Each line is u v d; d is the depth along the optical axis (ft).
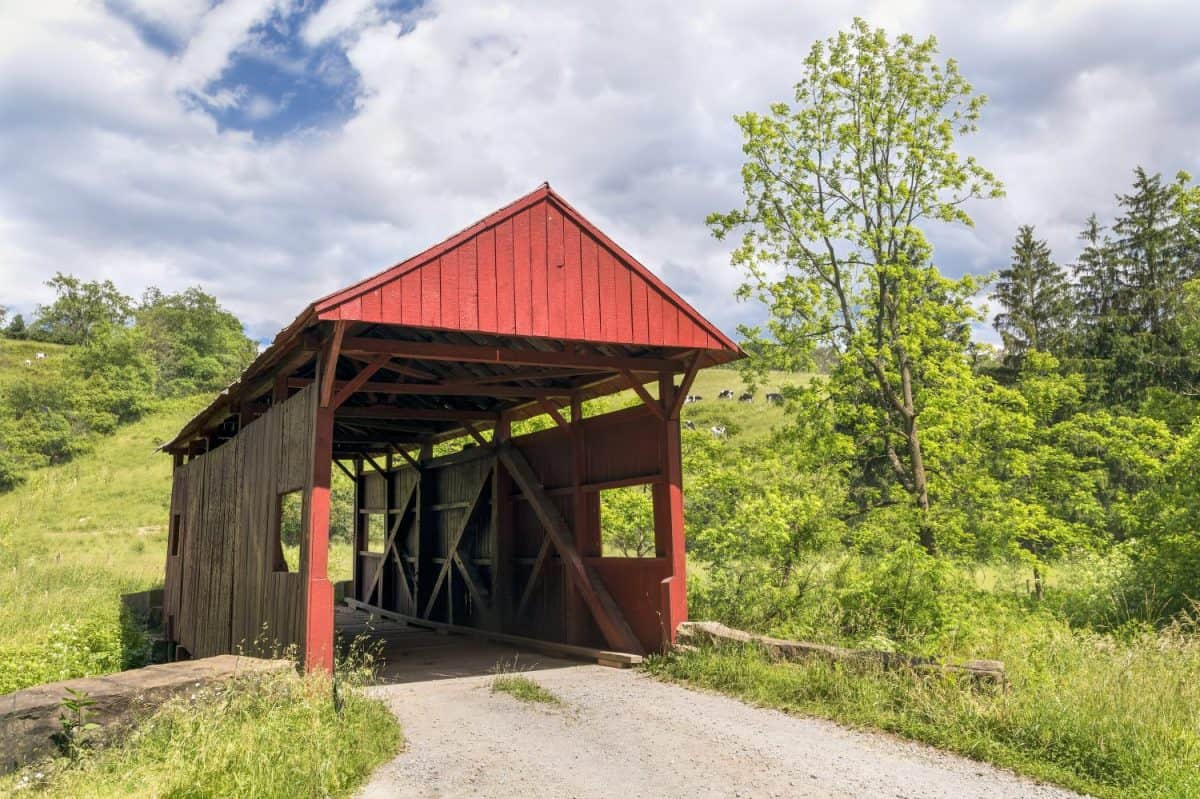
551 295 27.63
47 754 18.01
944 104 42.88
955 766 16.78
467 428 44.83
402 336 30.78
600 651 31.58
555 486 37.78
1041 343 111.96
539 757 17.81
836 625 31.86
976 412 40.29
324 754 16.56
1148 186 105.09
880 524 37.06
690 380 31.17
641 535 45.60
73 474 155.74
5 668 32.55
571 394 37.50
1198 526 37.91
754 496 37.81
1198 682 19.70
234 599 33.55
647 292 29.58
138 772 16.31
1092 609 39.04
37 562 82.74
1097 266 111.14
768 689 23.48
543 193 28.04
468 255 26.30
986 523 37.29
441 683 27.55
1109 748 16.40
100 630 42.04
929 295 45.03
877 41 42.78
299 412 26.91
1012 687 19.98
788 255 44.39
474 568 43.57
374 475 60.03
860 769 16.58
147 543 106.22
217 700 20.11
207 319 304.50
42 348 297.33
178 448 52.80
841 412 41.86
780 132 44.19
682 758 17.57
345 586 63.77
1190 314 71.72
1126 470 63.31
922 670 21.49
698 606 36.50
